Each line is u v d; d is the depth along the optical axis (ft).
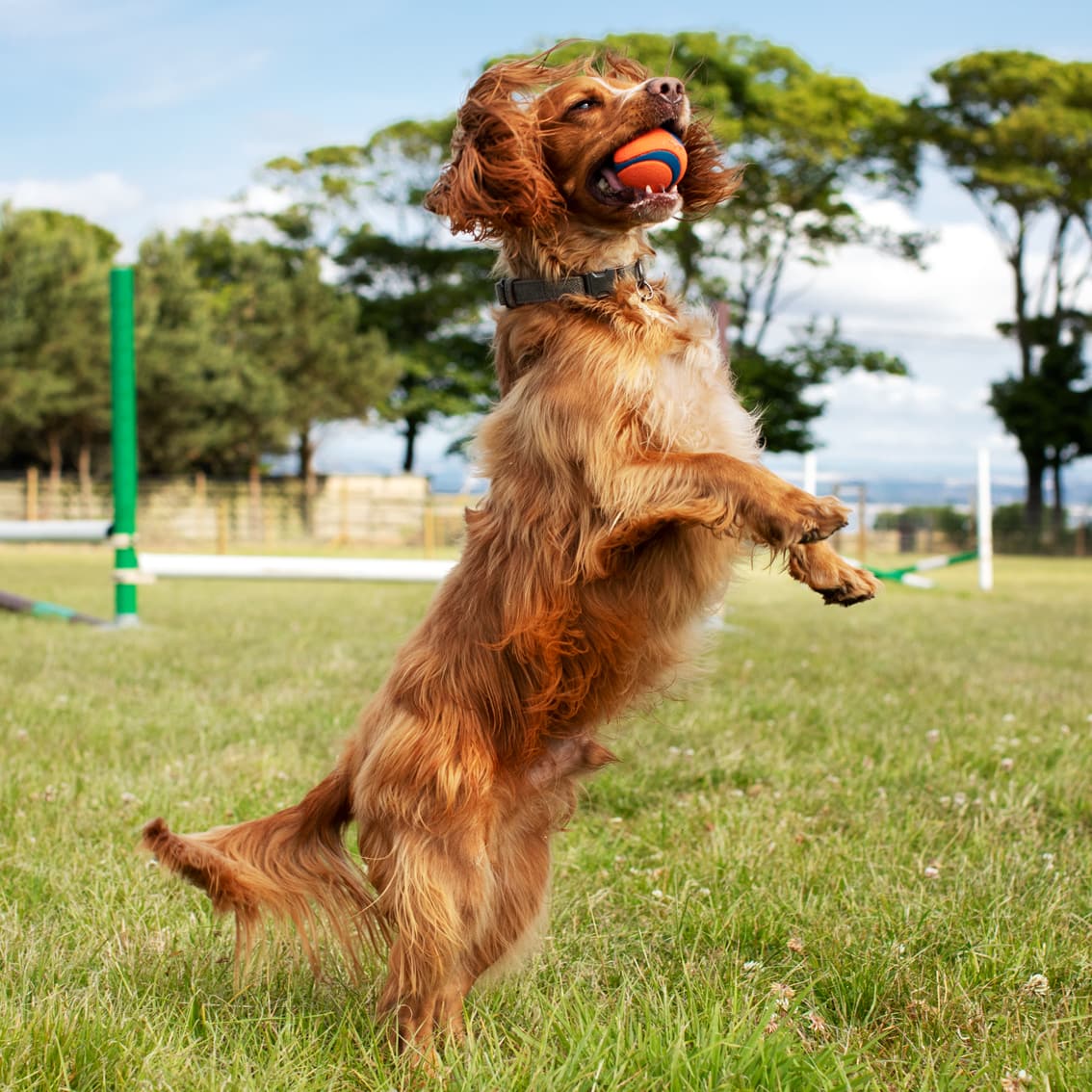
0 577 62.44
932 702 22.45
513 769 9.83
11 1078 8.14
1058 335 134.31
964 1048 8.82
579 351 10.01
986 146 128.47
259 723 19.97
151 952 10.66
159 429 118.93
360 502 130.31
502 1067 8.35
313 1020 9.40
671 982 10.11
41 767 17.17
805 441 127.13
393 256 143.95
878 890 11.93
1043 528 125.39
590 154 10.55
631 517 9.53
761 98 118.83
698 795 15.88
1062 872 12.29
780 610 45.11
